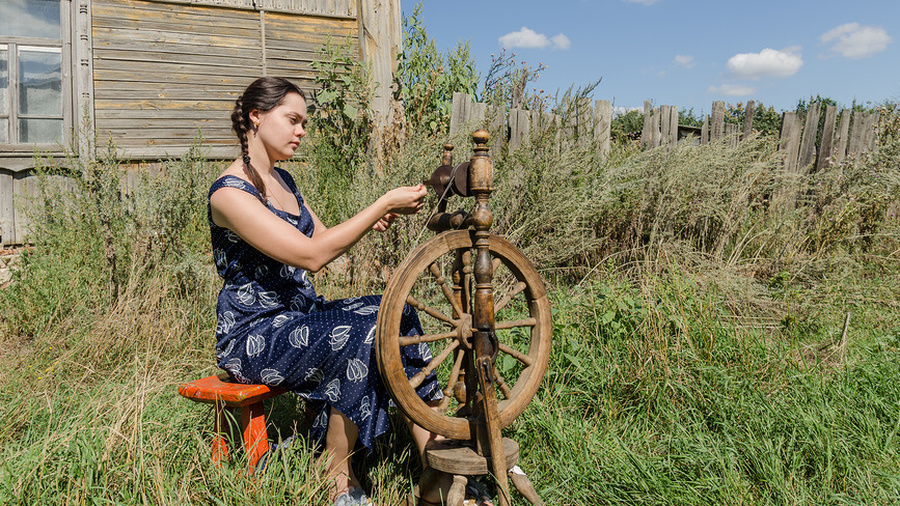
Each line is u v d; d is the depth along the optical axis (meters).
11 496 1.85
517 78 7.04
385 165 4.98
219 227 2.15
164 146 6.19
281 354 2.06
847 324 3.38
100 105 5.94
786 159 6.10
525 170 4.81
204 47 6.27
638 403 2.79
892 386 2.82
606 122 5.42
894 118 6.13
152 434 2.29
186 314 3.84
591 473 2.29
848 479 2.22
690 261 4.39
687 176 4.79
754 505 2.08
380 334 1.83
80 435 2.10
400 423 2.51
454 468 1.90
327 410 2.12
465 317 2.02
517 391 2.10
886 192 5.29
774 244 4.95
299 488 1.96
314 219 2.54
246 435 2.16
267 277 2.17
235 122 2.21
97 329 3.67
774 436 2.43
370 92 6.20
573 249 4.59
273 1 6.47
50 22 5.79
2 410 2.66
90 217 4.58
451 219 2.07
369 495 2.19
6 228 5.66
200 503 1.95
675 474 2.29
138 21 6.02
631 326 3.19
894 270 4.84
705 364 2.92
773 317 3.76
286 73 6.61
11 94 5.70
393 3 6.50
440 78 6.46
